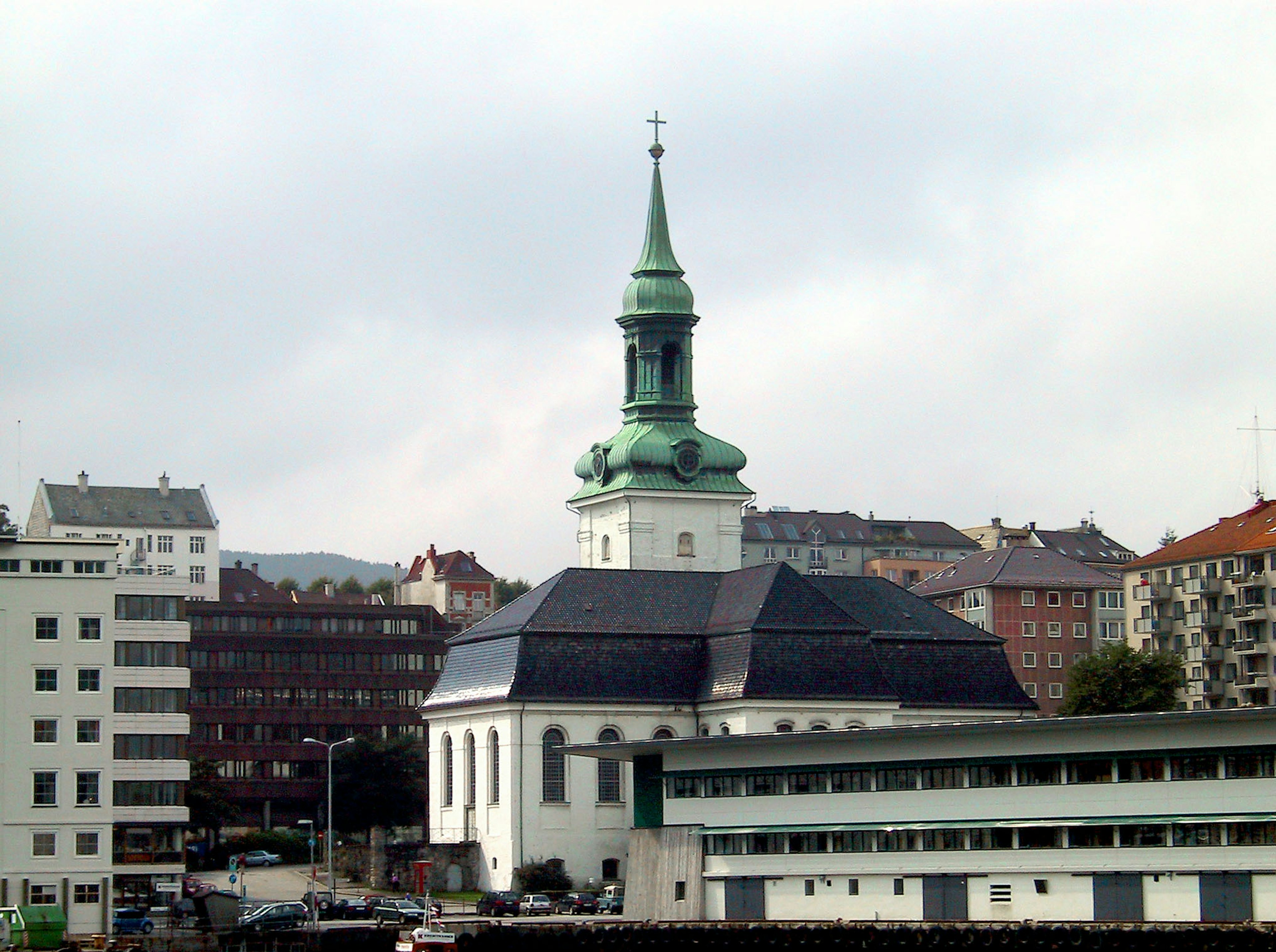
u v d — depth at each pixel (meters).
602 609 176.12
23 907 134.38
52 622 151.25
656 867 143.75
